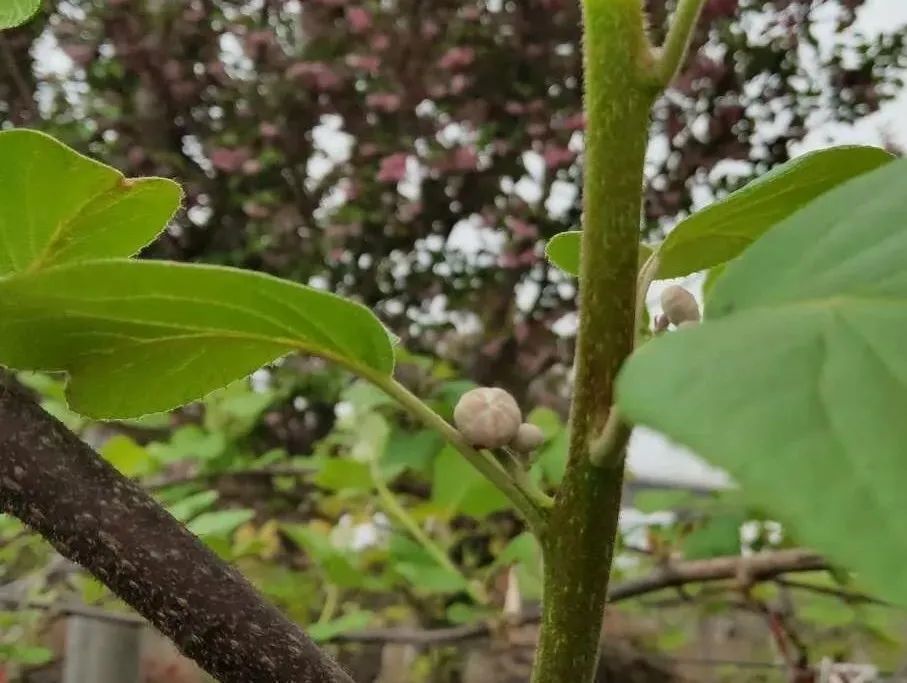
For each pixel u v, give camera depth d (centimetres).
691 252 18
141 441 60
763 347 8
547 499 14
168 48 65
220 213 67
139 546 14
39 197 15
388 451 44
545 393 67
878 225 9
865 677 35
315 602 53
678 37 12
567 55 62
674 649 57
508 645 43
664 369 8
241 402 50
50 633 53
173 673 52
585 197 13
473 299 66
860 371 7
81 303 13
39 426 14
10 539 45
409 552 42
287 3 66
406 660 54
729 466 7
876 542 6
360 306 14
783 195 17
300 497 57
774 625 38
